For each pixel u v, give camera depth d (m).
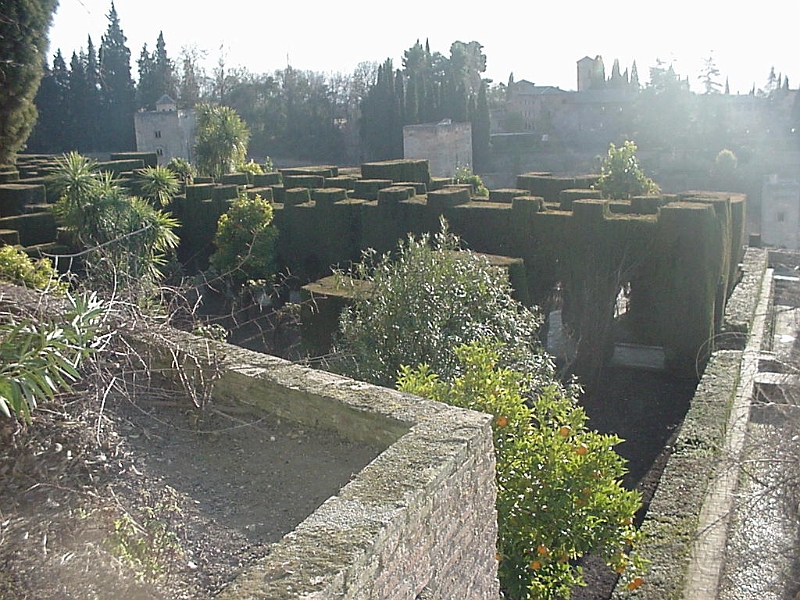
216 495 4.81
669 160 52.28
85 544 3.97
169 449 5.45
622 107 64.88
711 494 9.94
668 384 16.38
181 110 47.91
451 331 10.13
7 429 4.76
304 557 3.36
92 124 46.34
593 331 17.28
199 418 5.89
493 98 77.56
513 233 18.58
